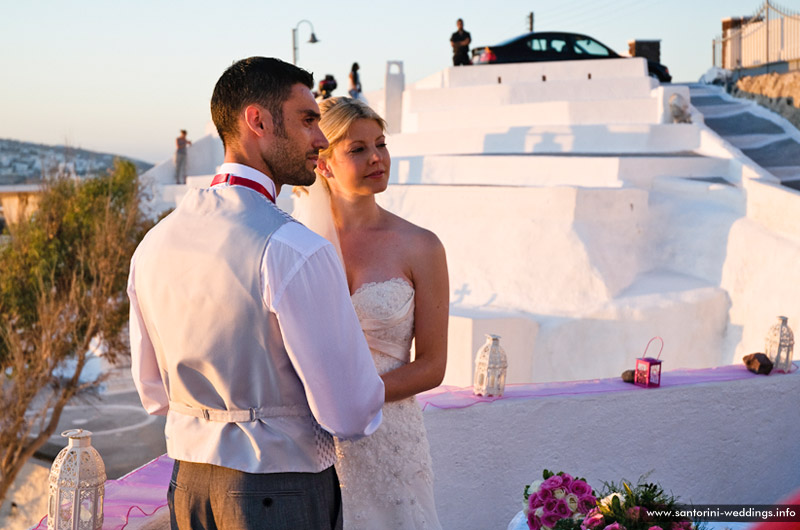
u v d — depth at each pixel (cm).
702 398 458
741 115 1833
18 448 1590
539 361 1109
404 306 272
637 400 444
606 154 1504
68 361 1923
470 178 1498
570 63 1906
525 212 1224
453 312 1127
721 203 1235
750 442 474
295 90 201
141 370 219
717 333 1145
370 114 271
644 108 1644
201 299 189
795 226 1076
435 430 402
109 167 1852
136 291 210
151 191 2122
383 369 274
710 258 1191
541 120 1714
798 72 1703
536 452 427
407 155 1770
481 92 1862
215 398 195
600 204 1204
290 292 183
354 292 274
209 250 190
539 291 1164
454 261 1254
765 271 1094
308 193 277
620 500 278
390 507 275
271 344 188
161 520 287
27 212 1820
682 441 458
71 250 1709
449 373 1093
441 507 409
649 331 1101
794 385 480
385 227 280
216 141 2477
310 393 188
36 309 1670
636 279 1205
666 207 1272
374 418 199
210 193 200
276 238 187
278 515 190
